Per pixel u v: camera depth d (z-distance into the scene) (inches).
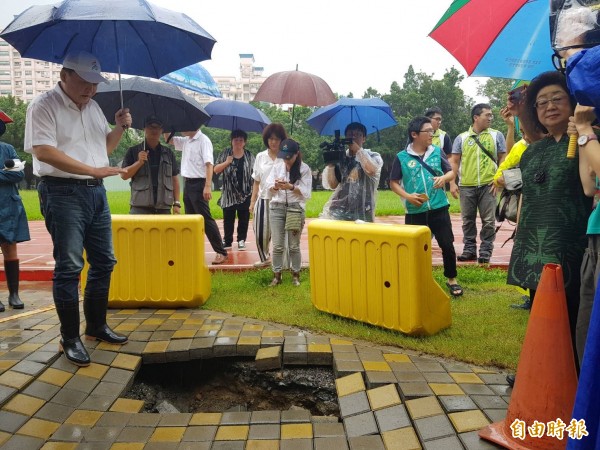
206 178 261.0
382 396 124.3
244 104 305.0
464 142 270.5
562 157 108.3
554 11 104.4
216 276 250.8
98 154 146.9
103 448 109.7
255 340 158.1
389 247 159.0
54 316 180.5
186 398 155.6
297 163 219.9
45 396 126.0
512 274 117.4
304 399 146.1
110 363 145.8
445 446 102.4
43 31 144.1
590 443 78.7
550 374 96.5
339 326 169.2
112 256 155.6
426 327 156.6
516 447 98.0
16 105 1724.9
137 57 161.6
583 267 103.3
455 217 560.4
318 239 180.9
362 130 199.5
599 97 78.6
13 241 190.7
